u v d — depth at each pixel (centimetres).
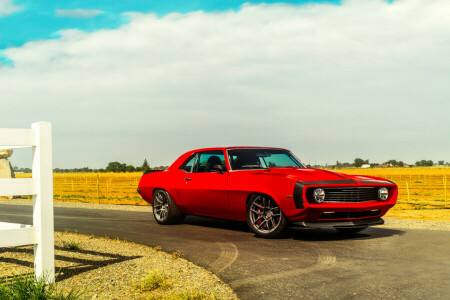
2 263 557
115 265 539
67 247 653
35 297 366
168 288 441
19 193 418
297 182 679
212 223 947
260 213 744
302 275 480
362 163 17750
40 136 425
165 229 856
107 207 1461
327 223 686
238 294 419
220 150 837
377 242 685
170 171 920
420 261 545
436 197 2394
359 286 436
